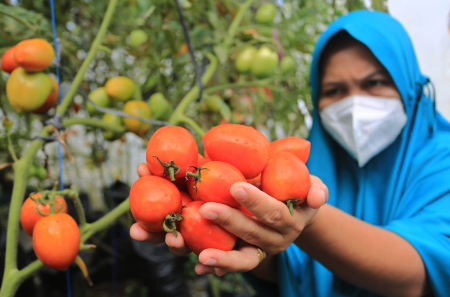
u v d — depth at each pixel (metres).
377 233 0.72
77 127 1.52
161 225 0.51
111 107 0.99
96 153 1.40
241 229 0.48
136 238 0.54
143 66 1.08
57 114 0.75
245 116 1.48
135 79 1.32
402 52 1.05
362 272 0.70
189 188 0.53
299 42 1.33
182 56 1.05
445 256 0.74
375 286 0.73
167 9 1.06
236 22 1.08
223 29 1.10
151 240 0.56
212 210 0.46
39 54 0.70
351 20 1.04
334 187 1.19
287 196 0.51
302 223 0.54
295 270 1.09
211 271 0.52
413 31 1.91
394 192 1.06
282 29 1.27
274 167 0.52
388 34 1.01
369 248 0.69
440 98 1.99
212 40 1.05
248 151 0.51
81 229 0.72
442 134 1.09
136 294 1.72
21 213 0.69
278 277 0.97
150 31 1.07
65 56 1.04
